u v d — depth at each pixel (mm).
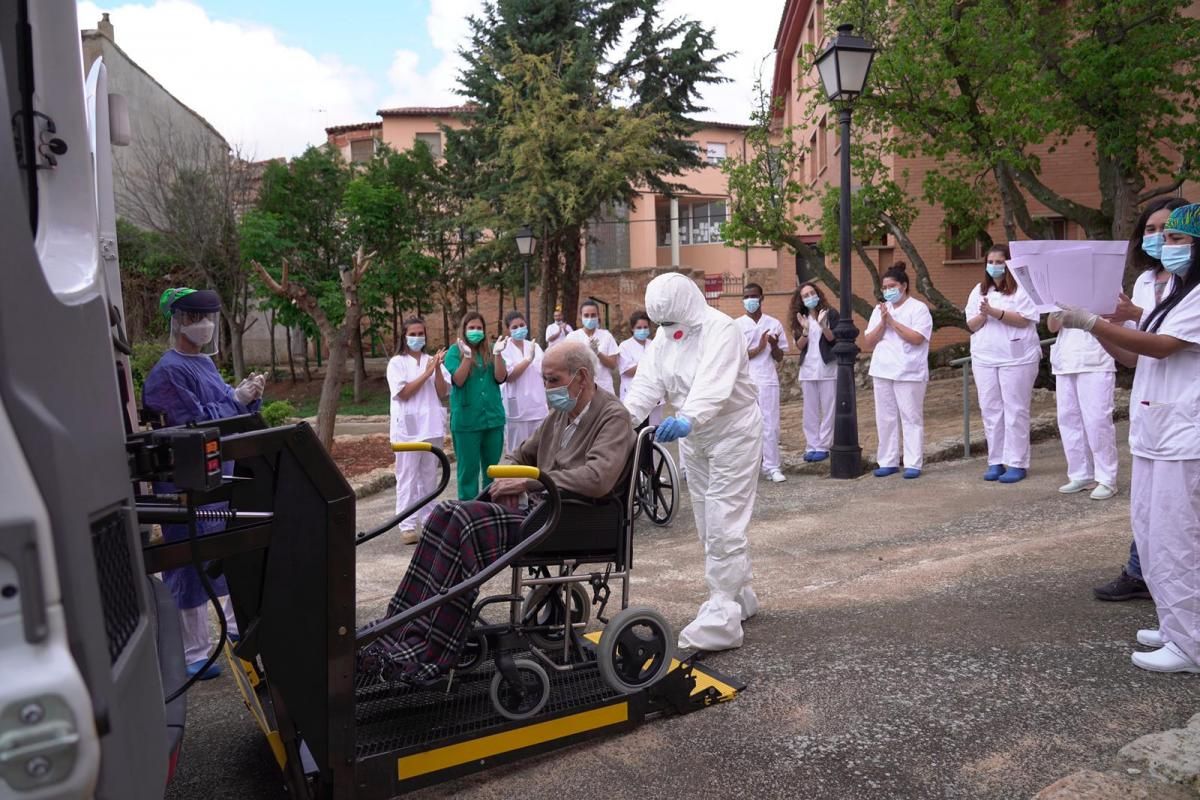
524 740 3305
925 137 13742
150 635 1896
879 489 8180
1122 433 9000
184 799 3318
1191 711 3381
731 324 4273
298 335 31312
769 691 3863
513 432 9508
